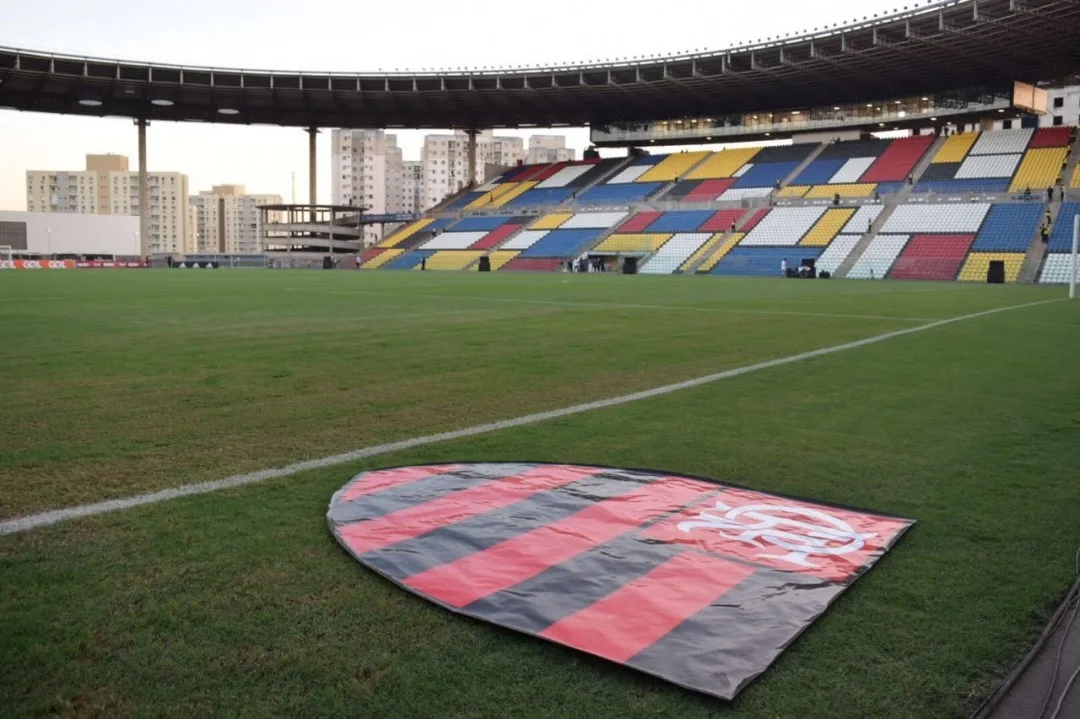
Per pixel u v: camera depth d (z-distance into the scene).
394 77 58.53
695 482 4.58
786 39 46.41
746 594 3.08
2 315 15.66
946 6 39.44
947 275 40.44
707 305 19.80
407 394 7.48
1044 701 2.40
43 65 52.62
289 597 3.05
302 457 5.18
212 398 7.21
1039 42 42.88
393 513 3.99
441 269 57.72
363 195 143.62
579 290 27.03
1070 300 22.77
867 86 53.84
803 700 2.39
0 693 2.39
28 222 83.75
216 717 2.29
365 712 2.31
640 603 2.99
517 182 70.31
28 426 6.01
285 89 59.00
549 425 6.19
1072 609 3.01
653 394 7.53
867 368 9.30
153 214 170.75
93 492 4.36
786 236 48.62
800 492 4.50
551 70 55.91
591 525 3.85
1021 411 6.80
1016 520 4.04
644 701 2.38
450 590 3.09
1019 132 51.09
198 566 3.34
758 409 6.84
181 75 56.34
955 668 2.59
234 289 26.22
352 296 22.75
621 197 60.72
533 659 2.61
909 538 3.78
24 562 3.37
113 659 2.59
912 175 50.16
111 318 15.16
